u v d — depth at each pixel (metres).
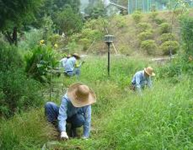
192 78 9.07
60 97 7.88
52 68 9.87
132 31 23.78
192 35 12.30
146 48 20.73
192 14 18.19
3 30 9.28
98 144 5.29
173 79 9.88
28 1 8.52
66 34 26.28
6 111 6.33
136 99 6.46
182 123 4.96
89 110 5.81
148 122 5.23
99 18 25.52
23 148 5.01
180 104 5.51
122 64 14.43
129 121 5.43
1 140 5.06
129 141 5.00
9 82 6.97
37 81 8.80
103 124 6.19
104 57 16.62
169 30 22.38
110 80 11.27
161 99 5.95
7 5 8.23
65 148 5.20
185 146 4.40
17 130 5.27
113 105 7.45
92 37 23.27
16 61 8.84
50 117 5.96
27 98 7.00
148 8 31.20
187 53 12.31
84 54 21.31
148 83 8.71
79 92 5.65
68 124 6.02
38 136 5.36
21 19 8.98
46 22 22.23
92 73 12.77
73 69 12.03
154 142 4.61
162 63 15.23
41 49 9.58
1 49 8.66
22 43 20.17
